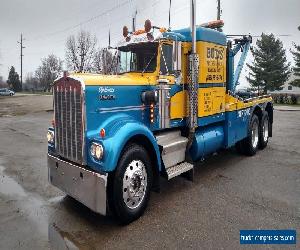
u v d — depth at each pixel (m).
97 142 4.32
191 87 5.97
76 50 36.09
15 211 4.96
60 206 5.15
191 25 5.82
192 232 4.27
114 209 4.43
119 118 4.84
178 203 5.24
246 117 8.03
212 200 5.35
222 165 7.52
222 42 6.90
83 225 4.51
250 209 4.98
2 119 18.19
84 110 4.44
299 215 4.77
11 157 8.41
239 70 8.74
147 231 4.32
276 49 47.59
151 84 5.47
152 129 5.50
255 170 7.09
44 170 7.18
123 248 3.90
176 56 5.76
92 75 4.95
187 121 6.10
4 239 4.12
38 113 22.06
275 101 37.44
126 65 6.08
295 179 6.44
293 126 14.62
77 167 4.57
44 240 4.09
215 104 6.75
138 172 4.68
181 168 5.66
